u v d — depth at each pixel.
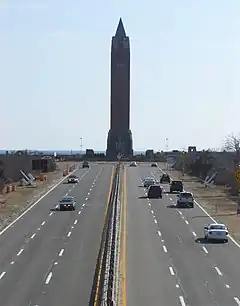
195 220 76.12
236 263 49.62
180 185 110.88
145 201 96.12
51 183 125.88
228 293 39.22
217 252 54.78
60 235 63.78
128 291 39.56
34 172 148.12
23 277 44.09
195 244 59.03
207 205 92.38
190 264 49.09
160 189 101.56
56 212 82.94
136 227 69.75
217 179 130.00
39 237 62.56
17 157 140.25
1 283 42.22
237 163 127.44
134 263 49.28
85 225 70.94
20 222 73.88
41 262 49.59
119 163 184.25
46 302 36.81
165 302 36.72
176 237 63.12
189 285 41.50
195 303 36.53
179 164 180.50
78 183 125.00
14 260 50.56
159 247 57.06
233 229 69.06
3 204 91.44
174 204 92.81
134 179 135.00
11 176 133.00
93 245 57.53
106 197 100.88
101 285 38.72
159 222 74.00
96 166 178.38
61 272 45.59
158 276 44.41
